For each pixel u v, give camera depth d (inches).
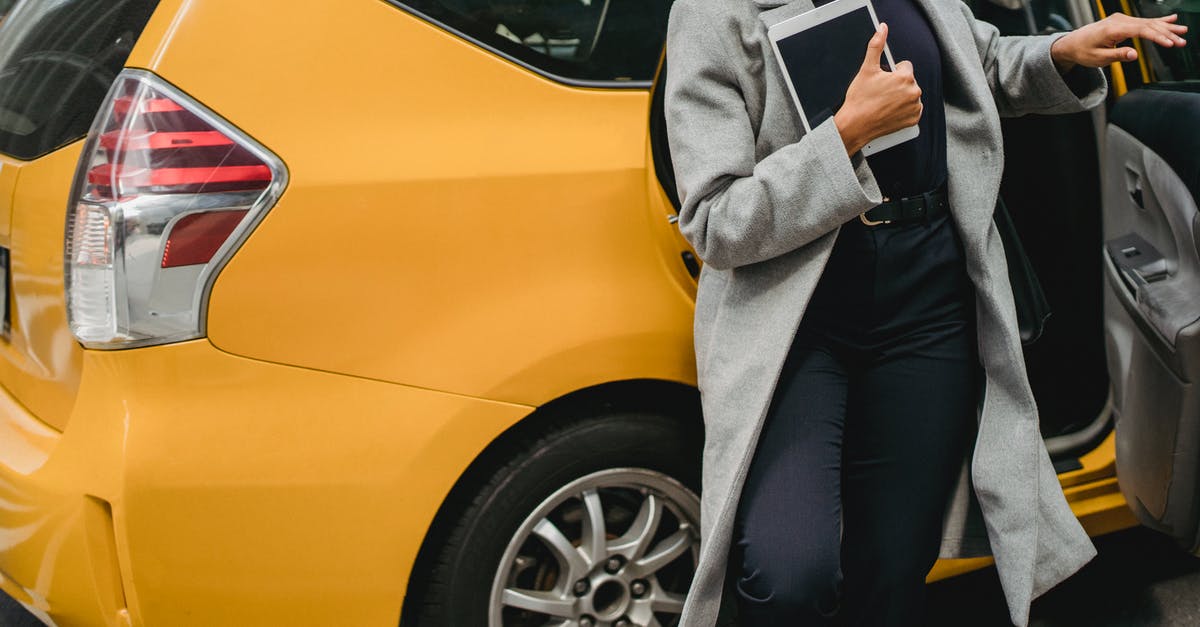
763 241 58.4
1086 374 96.1
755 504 61.9
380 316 64.2
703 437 74.5
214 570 62.9
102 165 61.6
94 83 70.0
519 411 67.2
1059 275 97.0
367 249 63.9
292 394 63.0
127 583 62.2
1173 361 74.1
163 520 61.6
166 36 62.0
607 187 68.9
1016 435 65.7
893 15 62.4
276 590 64.1
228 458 62.1
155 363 61.3
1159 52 86.0
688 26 61.0
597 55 70.9
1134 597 95.8
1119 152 83.4
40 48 79.7
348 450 63.9
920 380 64.8
